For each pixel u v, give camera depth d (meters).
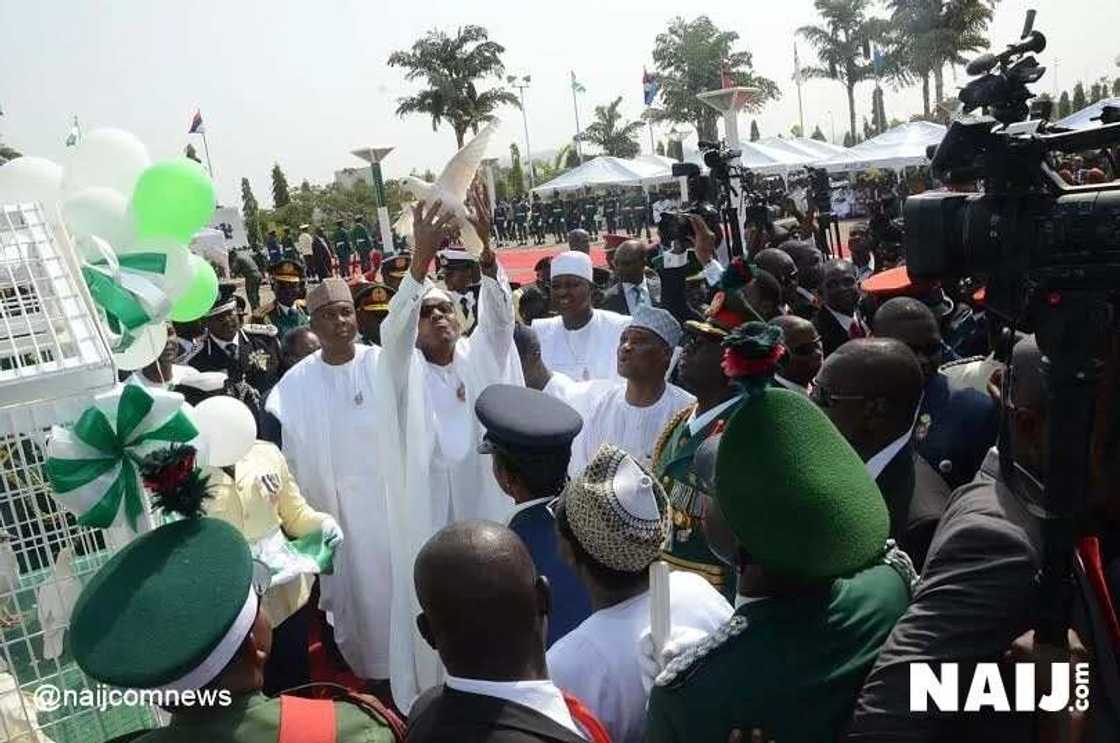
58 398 2.07
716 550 1.97
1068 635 1.52
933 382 3.40
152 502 2.14
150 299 2.42
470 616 1.74
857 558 1.69
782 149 30.62
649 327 3.91
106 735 2.26
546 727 1.70
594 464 2.23
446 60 42.78
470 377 4.25
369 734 1.80
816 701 1.66
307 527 3.86
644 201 35.78
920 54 41.50
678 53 49.28
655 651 2.00
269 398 4.75
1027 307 1.50
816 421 1.79
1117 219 1.39
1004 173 1.51
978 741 1.61
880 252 9.73
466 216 3.53
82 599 1.73
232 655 1.72
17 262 2.16
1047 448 1.47
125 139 2.81
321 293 4.58
